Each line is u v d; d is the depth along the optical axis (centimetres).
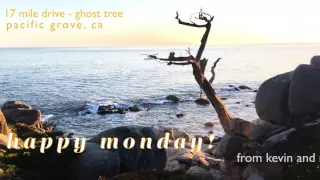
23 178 970
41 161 1041
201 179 1334
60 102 5216
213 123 3603
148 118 4100
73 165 1088
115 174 1152
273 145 1194
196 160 1495
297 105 1300
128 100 5416
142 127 1344
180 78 8950
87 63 16225
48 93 6212
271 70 10800
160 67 13312
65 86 7312
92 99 5538
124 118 4131
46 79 8694
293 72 1357
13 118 2797
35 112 2855
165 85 7456
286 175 1090
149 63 16200
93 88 7038
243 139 1367
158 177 1117
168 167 1473
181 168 1446
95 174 1101
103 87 7206
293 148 1151
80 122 3922
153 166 1264
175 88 6912
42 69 12125
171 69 12256
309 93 1292
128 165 1234
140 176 1111
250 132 1347
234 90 6350
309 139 1154
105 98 5653
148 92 6372
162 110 4569
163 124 3734
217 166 1462
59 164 1059
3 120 1407
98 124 3822
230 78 8606
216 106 2227
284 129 1309
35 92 6322
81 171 1088
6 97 5684
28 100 5416
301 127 1208
